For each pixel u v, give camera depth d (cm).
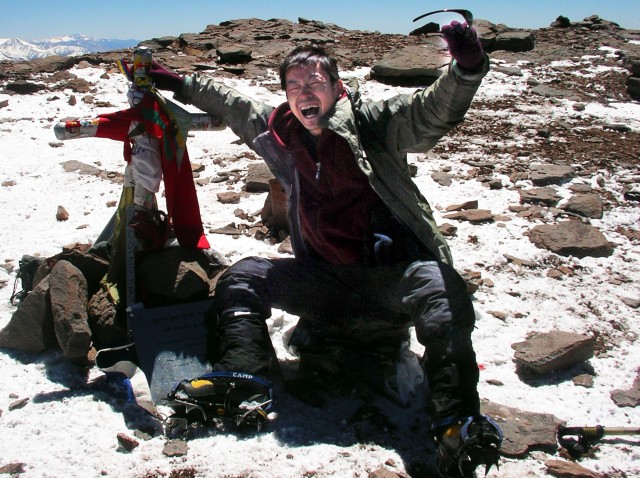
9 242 540
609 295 489
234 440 333
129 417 347
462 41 296
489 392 378
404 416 355
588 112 998
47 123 862
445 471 307
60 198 634
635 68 1162
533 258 538
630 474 320
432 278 327
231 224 578
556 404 371
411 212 355
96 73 1105
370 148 349
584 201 633
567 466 317
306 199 371
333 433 341
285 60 348
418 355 410
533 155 788
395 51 1197
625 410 367
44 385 373
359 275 363
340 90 355
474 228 588
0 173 687
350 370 381
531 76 1184
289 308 376
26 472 308
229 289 361
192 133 850
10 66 1113
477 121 930
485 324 441
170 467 313
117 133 403
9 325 402
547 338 408
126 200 421
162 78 405
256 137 383
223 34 1439
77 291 395
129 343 393
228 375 334
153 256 416
